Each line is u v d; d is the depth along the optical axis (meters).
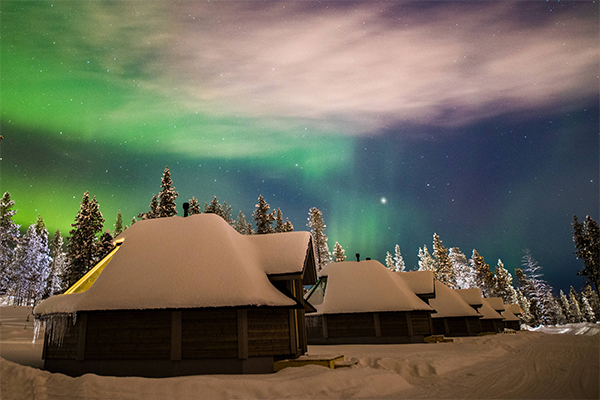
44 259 63.81
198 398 7.71
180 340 11.49
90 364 11.93
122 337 11.93
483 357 14.59
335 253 67.56
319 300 25.58
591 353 14.77
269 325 12.02
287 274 13.47
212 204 59.66
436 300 34.88
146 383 8.22
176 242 13.76
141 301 11.82
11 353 16.98
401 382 9.24
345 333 24.00
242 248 14.23
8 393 8.26
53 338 12.90
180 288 12.02
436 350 17.58
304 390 8.21
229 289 11.79
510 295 86.12
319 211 64.44
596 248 60.16
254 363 11.33
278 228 61.31
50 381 8.67
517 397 7.44
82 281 14.91
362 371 9.48
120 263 13.38
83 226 41.38
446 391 8.37
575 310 99.44
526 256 89.00
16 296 62.66
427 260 80.19
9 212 54.34
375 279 25.67
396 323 23.91
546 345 19.52
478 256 78.69
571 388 8.07
